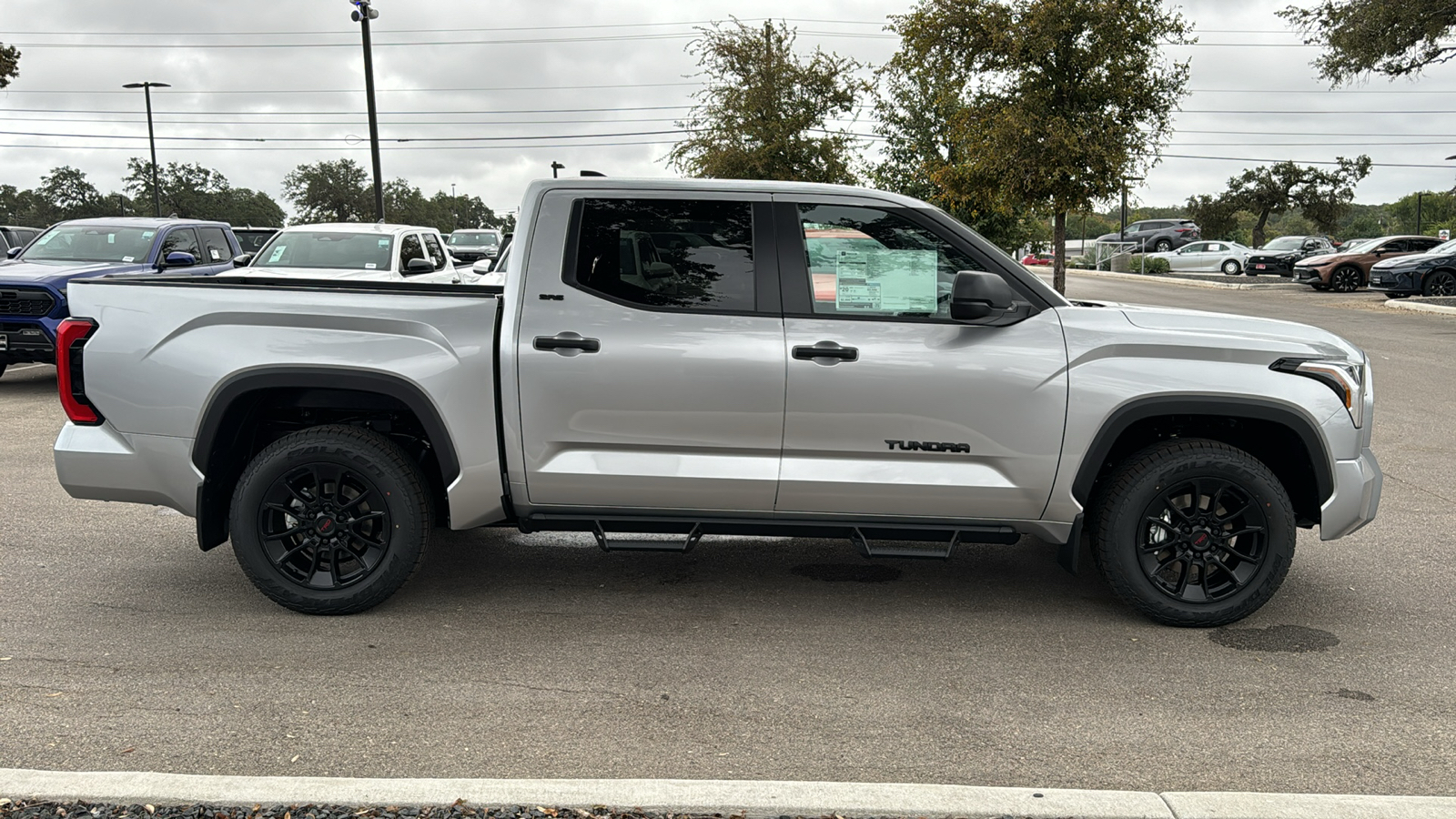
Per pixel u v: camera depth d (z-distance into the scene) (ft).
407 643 13.74
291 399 14.78
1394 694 12.46
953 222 14.35
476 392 14.20
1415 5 77.61
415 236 43.80
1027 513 14.48
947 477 14.25
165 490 14.51
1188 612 14.46
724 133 89.71
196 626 14.24
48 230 39.86
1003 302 13.26
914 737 11.18
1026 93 62.85
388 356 14.06
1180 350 14.11
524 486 14.49
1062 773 10.42
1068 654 13.69
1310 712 11.94
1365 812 9.27
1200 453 14.12
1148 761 10.69
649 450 14.35
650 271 14.32
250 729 11.12
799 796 9.37
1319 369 14.08
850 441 14.19
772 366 13.98
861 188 14.42
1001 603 15.78
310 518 14.44
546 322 14.14
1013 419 14.10
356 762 10.42
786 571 17.35
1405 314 67.77
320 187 342.03
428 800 9.24
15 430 28.53
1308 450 14.28
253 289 14.26
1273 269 117.39
